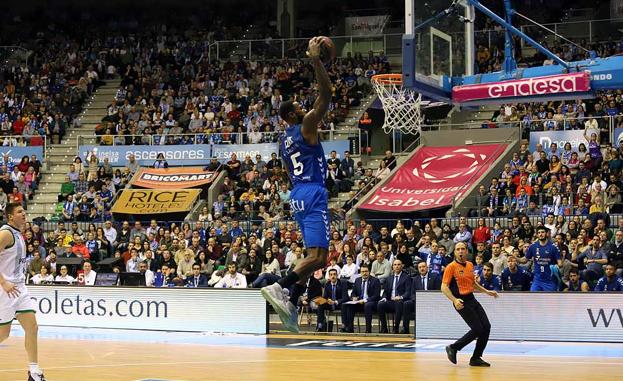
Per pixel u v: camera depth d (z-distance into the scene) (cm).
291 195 852
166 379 1238
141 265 2267
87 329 2092
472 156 2717
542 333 1784
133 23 4347
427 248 2128
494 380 1223
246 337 1906
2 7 4531
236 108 3362
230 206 2688
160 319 2052
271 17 4334
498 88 1753
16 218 1131
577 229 2075
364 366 1388
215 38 4084
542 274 1856
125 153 3141
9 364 1424
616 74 1662
